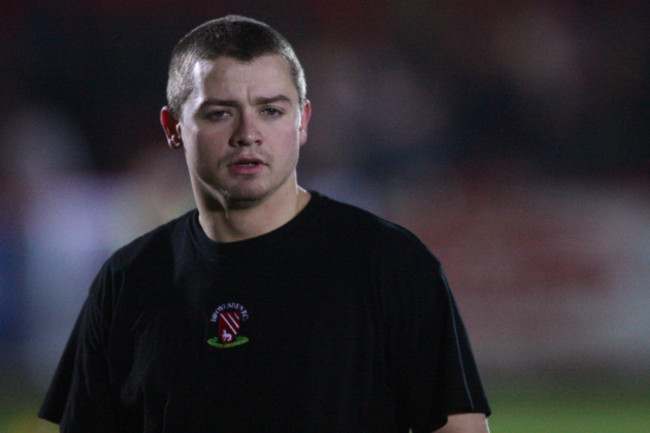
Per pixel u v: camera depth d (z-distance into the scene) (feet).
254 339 27.14
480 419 27.76
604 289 116.37
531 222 120.78
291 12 174.40
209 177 27.20
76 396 29.89
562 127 170.60
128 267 29.30
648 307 115.96
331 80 167.73
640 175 162.61
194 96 27.09
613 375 107.96
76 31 165.89
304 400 26.68
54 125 158.20
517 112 171.73
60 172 148.77
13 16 164.35
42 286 117.50
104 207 124.57
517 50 175.01
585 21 176.04
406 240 28.12
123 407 29.22
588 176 160.56
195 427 27.17
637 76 173.47
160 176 128.26
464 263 120.06
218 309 27.50
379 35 174.81
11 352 113.29
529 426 82.28
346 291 27.32
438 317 27.71
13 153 148.66
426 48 174.81
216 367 27.25
